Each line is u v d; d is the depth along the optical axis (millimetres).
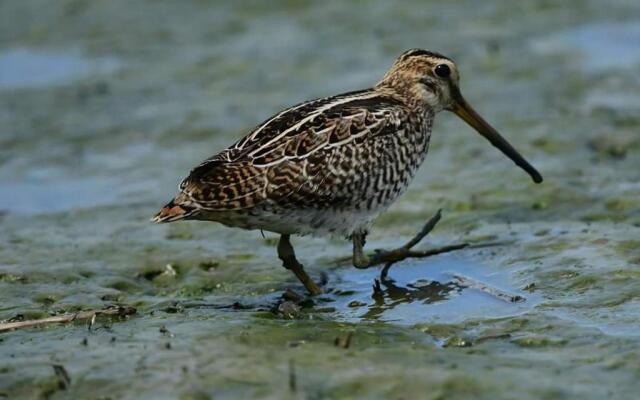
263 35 24906
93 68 23719
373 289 13445
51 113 21469
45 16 26375
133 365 10781
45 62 24125
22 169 19141
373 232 15500
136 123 20828
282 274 14023
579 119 19312
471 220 15539
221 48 24297
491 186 16672
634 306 12070
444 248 14016
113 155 19562
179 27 25594
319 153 12602
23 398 10328
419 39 24094
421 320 12109
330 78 22312
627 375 10258
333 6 26375
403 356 10766
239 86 22281
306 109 13008
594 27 24203
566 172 16984
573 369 10414
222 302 13172
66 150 19875
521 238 14625
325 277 13945
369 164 12891
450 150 18375
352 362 10609
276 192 12414
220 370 10531
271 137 12602
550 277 13141
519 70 22000
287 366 10547
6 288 13438
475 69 22266
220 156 12594
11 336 11844
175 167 18797
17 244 15281
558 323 11641
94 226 16172
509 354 10883
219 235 15516
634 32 23750
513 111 19984
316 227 12992
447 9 25875
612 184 16406
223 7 26656
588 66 22078
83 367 10805
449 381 10078
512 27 24547
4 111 21672
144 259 14523
